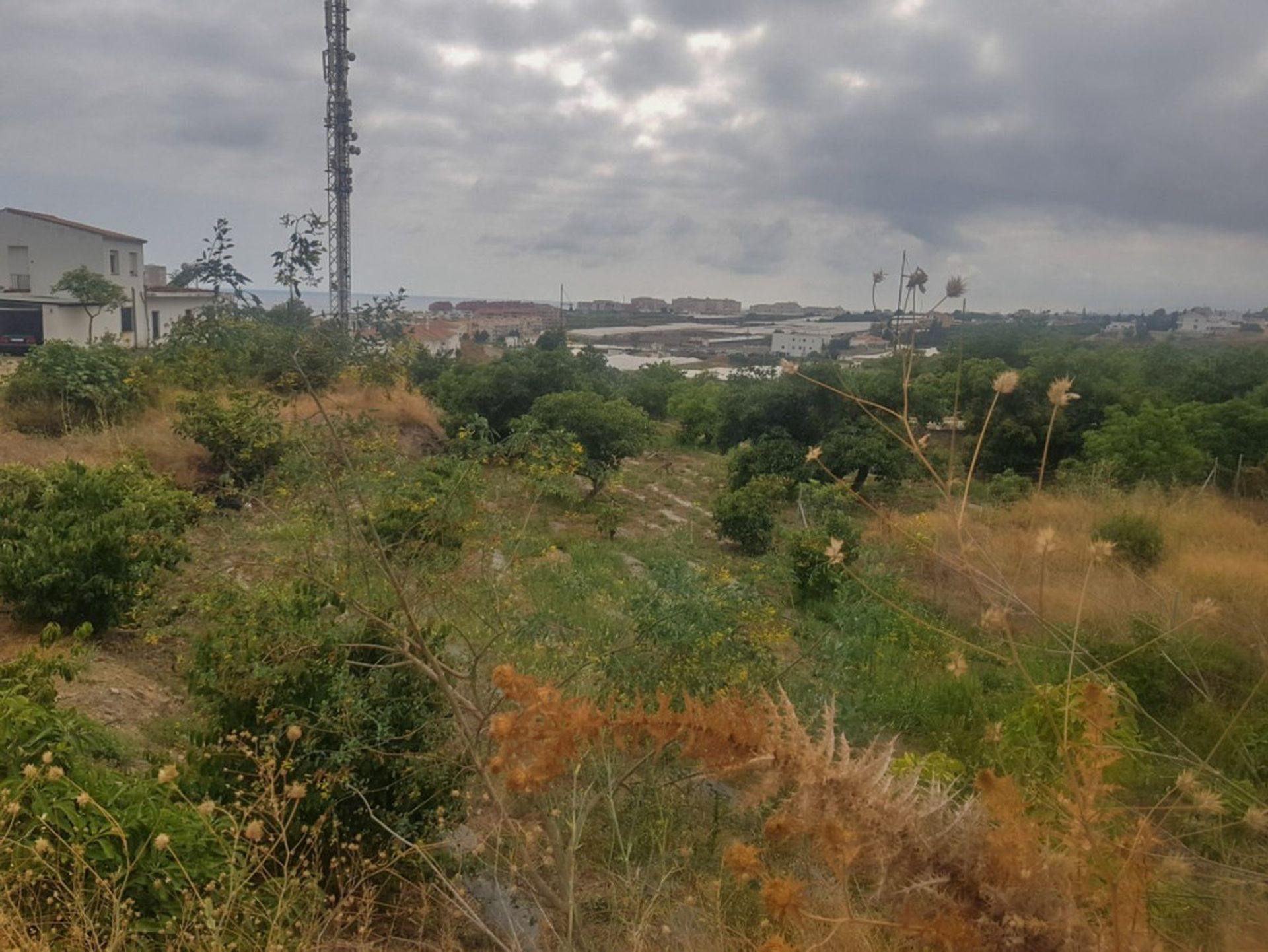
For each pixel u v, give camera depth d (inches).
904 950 76.4
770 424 765.3
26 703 127.2
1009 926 56.2
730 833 164.6
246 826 122.8
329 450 232.7
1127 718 148.9
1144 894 61.1
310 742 144.6
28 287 1397.6
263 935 110.7
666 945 117.3
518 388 744.3
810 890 90.4
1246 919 78.9
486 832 160.9
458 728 155.3
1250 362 773.9
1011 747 148.2
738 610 222.1
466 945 134.7
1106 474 584.4
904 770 147.7
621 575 363.3
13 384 497.4
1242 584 303.1
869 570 295.3
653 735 62.6
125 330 1432.1
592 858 153.6
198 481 422.0
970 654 249.8
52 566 245.1
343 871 136.4
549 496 583.8
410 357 628.7
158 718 209.3
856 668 242.8
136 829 111.3
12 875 99.8
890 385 687.7
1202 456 612.1
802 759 59.9
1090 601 257.3
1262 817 83.4
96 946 96.9
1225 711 193.0
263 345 563.8
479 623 196.2
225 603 167.6
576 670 174.4
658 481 769.6
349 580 171.3
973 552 125.8
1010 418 720.3
